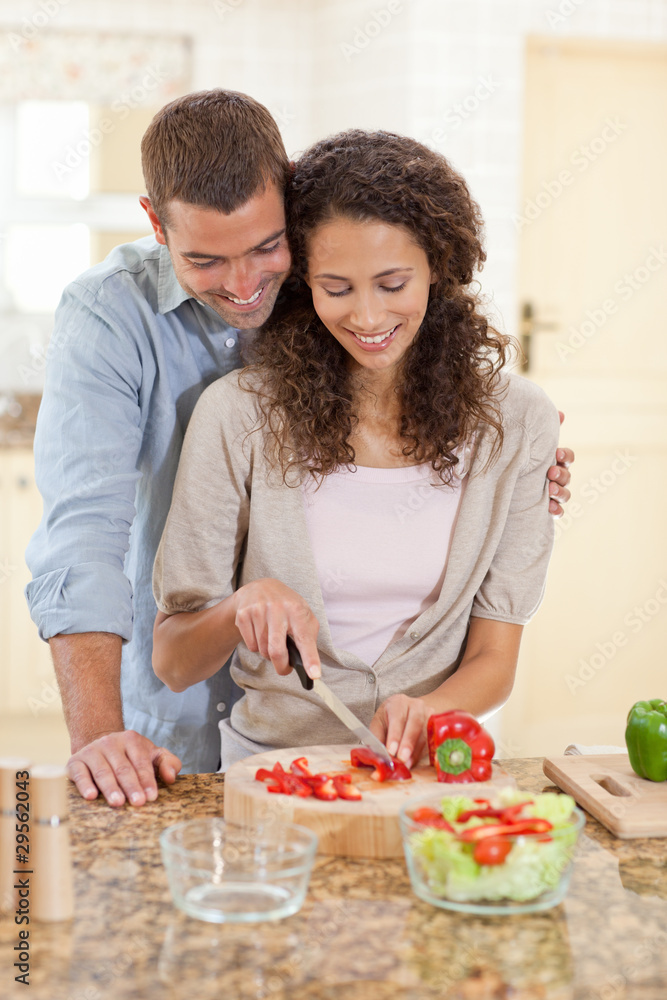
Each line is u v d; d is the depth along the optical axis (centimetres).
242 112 138
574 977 85
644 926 93
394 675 149
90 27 416
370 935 91
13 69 412
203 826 99
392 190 129
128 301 161
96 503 149
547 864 95
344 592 149
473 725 117
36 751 370
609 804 117
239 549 158
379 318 133
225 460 149
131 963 86
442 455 148
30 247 441
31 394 416
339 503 149
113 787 120
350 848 107
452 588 149
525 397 156
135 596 177
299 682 147
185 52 423
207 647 145
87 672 137
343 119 410
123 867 103
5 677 390
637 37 381
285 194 141
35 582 144
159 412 167
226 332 167
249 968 86
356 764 121
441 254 136
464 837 95
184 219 138
